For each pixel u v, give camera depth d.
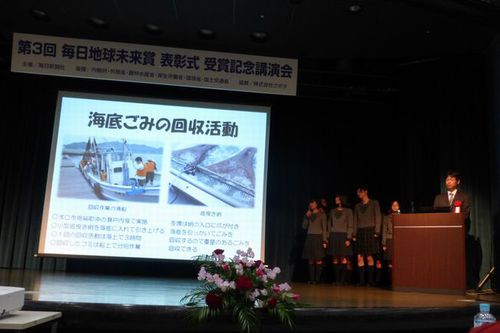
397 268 4.29
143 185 5.75
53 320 2.26
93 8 4.80
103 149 5.80
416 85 5.89
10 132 6.31
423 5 4.25
